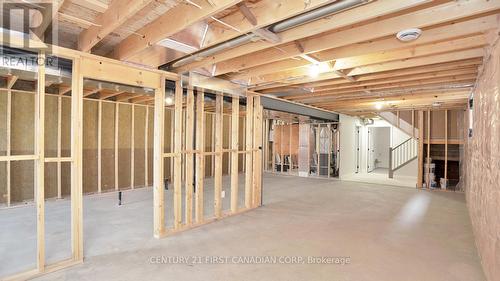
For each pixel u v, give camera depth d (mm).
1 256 3041
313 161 10133
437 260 3072
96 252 3209
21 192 5406
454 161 8359
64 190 6020
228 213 4797
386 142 13367
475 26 2469
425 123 8047
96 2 2273
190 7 2311
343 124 9750
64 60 2953
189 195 4105
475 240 3662
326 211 5141
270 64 3947
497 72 2400
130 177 7113
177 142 3928
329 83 4730
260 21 2336
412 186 8039
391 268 2873
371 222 4461
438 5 2248
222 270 2809
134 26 2816
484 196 2998
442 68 3736
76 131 2949
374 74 4266
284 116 8367
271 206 5520
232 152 4949
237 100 4996
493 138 2545
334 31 2844
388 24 2506
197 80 3945
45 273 2701
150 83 3639
